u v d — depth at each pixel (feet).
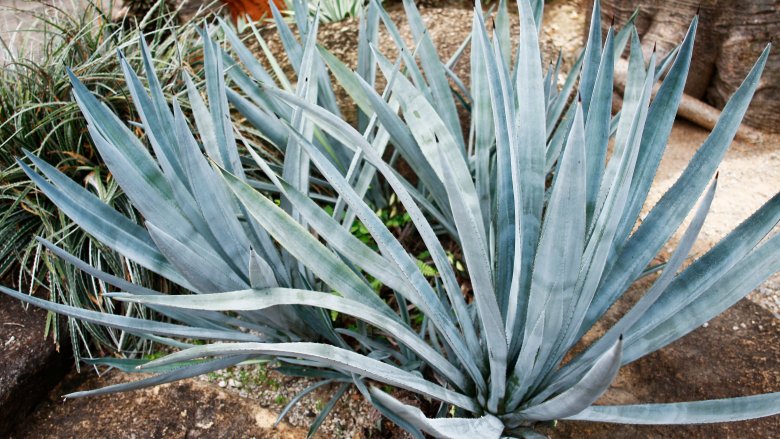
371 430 5.60
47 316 6.32
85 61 7.73
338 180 3.94
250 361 5.32
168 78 7.75
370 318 4.10
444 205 6.27
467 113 7.88
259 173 7.44
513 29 9.74
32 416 6.15
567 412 3.83
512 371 4.59
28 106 6.77
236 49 6.59
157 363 4.01
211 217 4.59
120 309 6.64
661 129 4.19
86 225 4.50
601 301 4.51
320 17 10.46
